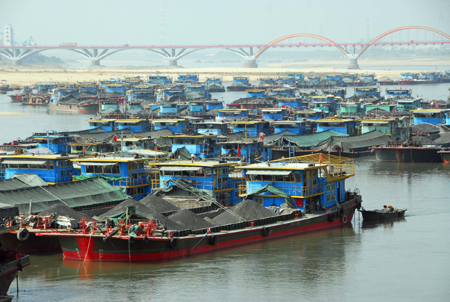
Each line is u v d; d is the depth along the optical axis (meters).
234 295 88.25
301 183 117.56
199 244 103.31
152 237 98.00
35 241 104.25
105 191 122.94
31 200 107.50
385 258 104.06
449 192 154.38
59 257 103.62
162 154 158.12
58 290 89.69
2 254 83.25
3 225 83.31
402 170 187.62
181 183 123.50
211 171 124.62
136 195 131.62
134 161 130.62
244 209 111.88
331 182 125.00
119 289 90.00
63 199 116.06
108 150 176.62
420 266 100.50
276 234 112.31
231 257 102.56
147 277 94.06
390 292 89.88
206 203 118.56
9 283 82.31
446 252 107.12
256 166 120.69
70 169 135.88
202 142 175.00
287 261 101.69
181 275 94.88
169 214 110.88
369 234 117.56
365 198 148.00
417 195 151.25
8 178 135.50
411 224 125.00
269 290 90.12
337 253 106.06
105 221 102.12
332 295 88.88
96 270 97.00
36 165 133.62
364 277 95.50
